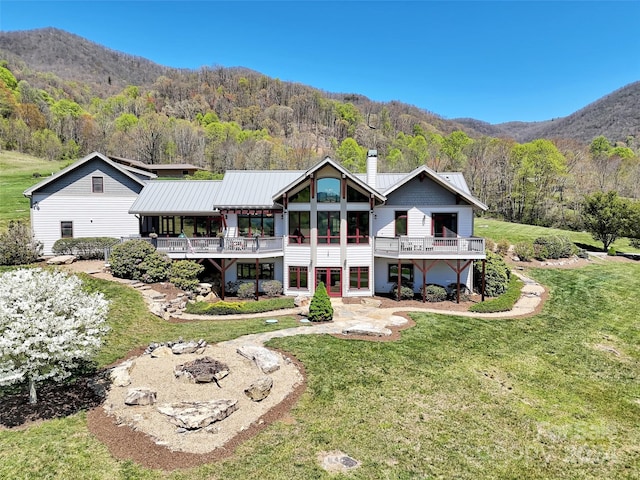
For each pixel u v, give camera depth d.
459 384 12.79
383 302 23.00
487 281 24.31
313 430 9.85
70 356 9.42
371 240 24.19
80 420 9.66
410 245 22.95
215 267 25.95
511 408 11.64
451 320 19.12
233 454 8.77
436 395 12.00
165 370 12.13
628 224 35.62
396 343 15.70
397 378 12.83
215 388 11.21
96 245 26.56
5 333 8.79
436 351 15.23
